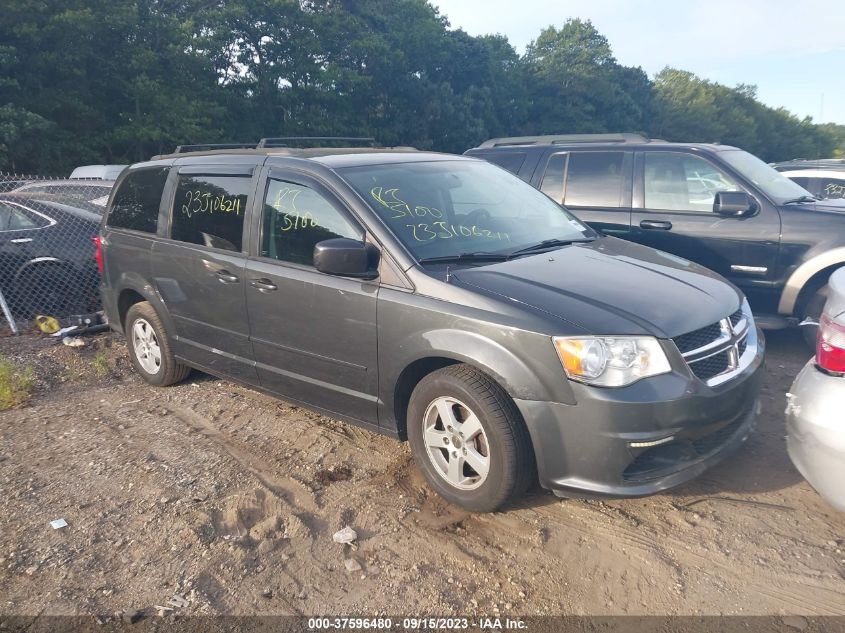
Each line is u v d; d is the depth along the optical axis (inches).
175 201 196.4
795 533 128.2
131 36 1210.0
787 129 3796.8
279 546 128.8
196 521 136.6
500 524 133.8
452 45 1784.0
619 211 261.4
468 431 131.6
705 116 3004.4
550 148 285.3
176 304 194.5
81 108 1138.0
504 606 112.0
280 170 168.1
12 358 241.1
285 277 159.2
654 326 123.0
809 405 119.3
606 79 2504.9
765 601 111.0
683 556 122.7
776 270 228.5
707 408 122.5
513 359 123.3
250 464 160.7
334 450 166.4
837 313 119.0
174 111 1209.4
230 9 1315.2
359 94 1594.5
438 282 135.3
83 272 305.6
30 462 164.4
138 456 166.1
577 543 127.3
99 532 134.4
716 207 232.8
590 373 118.3
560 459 123.0
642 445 118.4
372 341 143.8
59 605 114.3
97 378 226.5
